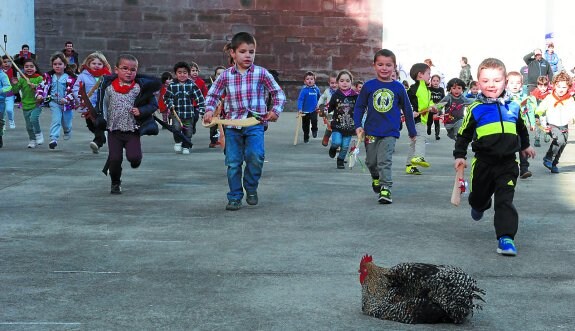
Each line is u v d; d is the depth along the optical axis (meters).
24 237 10.91
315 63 45.84
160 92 28.30
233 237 11.01
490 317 7.46
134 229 11.51
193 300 8.03
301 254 10.02
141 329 7.14
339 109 18.81
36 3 44.78
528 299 8.10
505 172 10.12
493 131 10.05
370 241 10.79
